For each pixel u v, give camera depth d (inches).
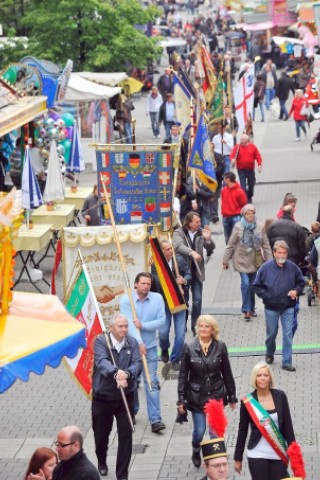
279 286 1493.6
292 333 1512.1
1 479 1194.0
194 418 1186.6
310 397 1411.2
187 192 2244.1
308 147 3444.9
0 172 2341.3
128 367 1160.8
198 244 1669.5
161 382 1492.4
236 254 1753.2
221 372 1183.6
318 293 1774.1
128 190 1839.3
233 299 1924.2
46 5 3651.6
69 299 1250.0
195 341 1178.6
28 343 912.3
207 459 938.1
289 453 936.9
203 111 2159.2
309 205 2637.8
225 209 2182.6
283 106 4025.6
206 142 2144.4
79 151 2437.3
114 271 1537.9
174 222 1882.4
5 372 868.6
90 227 1521.9
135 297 1314.0
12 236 976.9
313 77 3403.1
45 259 2172.7
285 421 1047.0
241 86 2923.2
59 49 3666.3
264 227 1844.2
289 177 2984.7
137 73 4891.7
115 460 1234.6
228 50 5856.3
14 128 2031.3
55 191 2114.9
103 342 1161.4
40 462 927.7
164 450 1268.5
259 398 1048.2
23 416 1393.9
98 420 1165.1
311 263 1759.4
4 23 3922.2
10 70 2309.3
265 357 1565.0
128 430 1152.2
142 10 3754.9
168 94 3526.1
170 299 1491.1
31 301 1030.4
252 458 1042.7
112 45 3686.0
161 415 1376.7
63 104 2883.9
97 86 3105.3
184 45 5871.1
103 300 1540.4
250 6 5570.9
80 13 3666.3
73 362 1230.3
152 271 1536.7
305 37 4552.2
